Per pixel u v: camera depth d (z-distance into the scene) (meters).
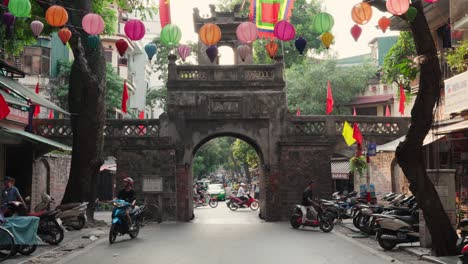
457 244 9.90
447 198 11.41
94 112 17.03
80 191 16.97
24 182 17.20
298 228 17.39
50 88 31.53
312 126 22.12
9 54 21.98
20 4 8.52
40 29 10.38
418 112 10.34
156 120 21.84
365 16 8.92
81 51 16.45
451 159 16.31
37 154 17.48
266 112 21.95
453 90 13.68
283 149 21.25
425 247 11.30
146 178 20.89
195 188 34.94
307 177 21.16
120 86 35.03
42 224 12.35
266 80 22.06
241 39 9.16
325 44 9.47
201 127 21.98
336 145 22.05
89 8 16.69
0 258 10.32
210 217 23.64
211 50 9.52
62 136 21.98
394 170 21.27
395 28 18.86
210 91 22.02
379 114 41.53
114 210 13.40
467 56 14.05
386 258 10.42
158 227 18.09
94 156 17.14
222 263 9.73
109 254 11.04
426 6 16.56
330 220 16.16
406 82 27.31
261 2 17.75
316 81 40.38
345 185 31.69
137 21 9.00
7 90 14.76
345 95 40.97
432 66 10.28
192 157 22.17
